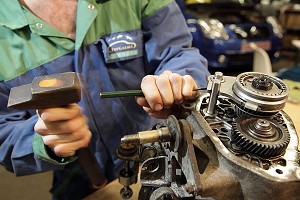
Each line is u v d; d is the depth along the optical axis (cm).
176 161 45
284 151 41
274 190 37
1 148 66
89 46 77
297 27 302
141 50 83
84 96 75
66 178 87
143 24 85
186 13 258
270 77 48
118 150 50
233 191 39
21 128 64
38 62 72
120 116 81
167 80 52
